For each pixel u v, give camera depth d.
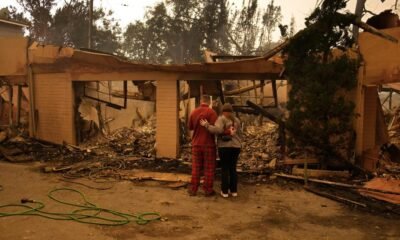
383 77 8.23
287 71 8.48
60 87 11.75
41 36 32.28
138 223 5.55
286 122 8.44
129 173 8.64
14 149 10.70
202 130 7.02
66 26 33.03
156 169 9.14
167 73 10.44
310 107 8.04
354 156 8.81
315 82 7.98
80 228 5.31
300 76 8.25
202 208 6.32
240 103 13.59
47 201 6.54
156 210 6.17
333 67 7.91
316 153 8.56
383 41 8.18
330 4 7.78
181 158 10.42
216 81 11.03
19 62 12.27
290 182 8.02
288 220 5.82
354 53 8.70
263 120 15.74
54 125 11.95
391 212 6.21
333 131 8.09
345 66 7.95
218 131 6.79
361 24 7.57
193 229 5.36
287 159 8.98
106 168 9.09
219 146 6.91
